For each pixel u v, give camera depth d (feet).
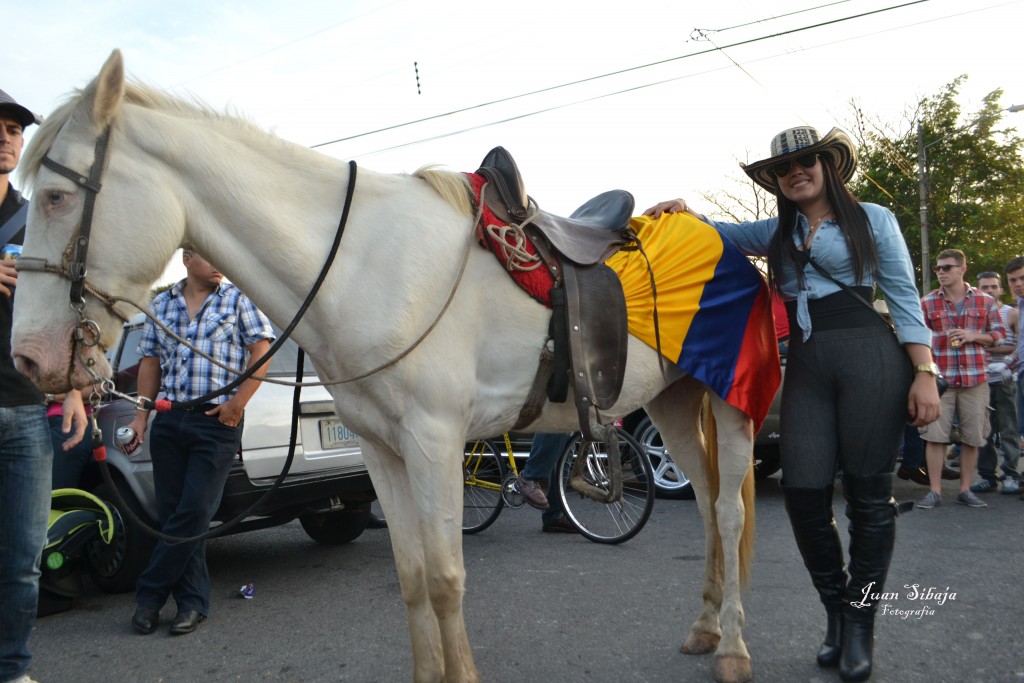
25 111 7.87
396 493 7.77
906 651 9.09
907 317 8.29
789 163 8.52
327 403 13.44
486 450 17.88
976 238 92.38
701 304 9.09
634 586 12.48
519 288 7.77
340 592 13.01
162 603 11.37
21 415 7.87
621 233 9.23
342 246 7.28
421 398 7.10
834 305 8.48
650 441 21.01
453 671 7.35
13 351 6.52
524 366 7.87
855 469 8.34
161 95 7.19
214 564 15.34
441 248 7.28
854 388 8.29
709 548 9.68
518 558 14.70
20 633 8.02
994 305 18.19
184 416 11.16
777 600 11.31
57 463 13.44
